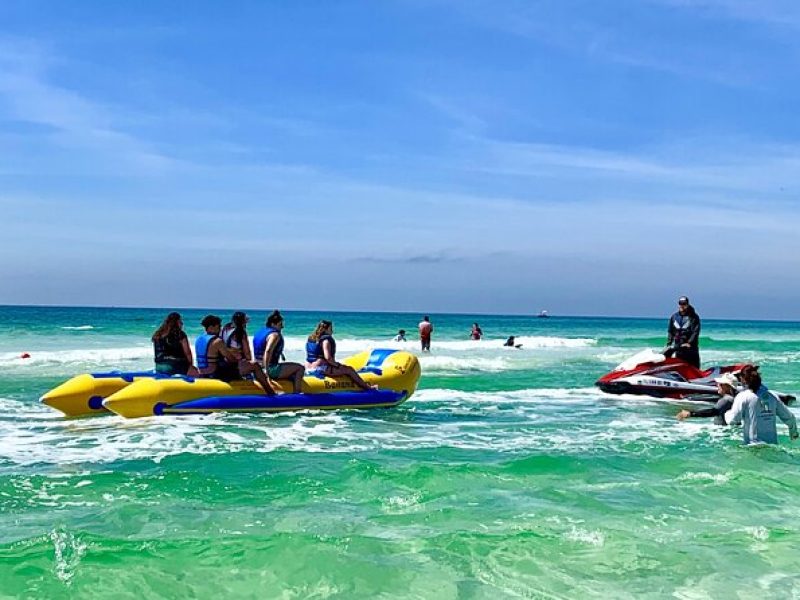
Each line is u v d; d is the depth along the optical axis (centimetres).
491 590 439
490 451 852
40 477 683
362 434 959
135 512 571
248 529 534
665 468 769
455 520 565
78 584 425
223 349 1096
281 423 1027
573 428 1032
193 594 422
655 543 523
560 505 614
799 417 1173
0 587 416
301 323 6188
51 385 1464
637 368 1385
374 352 1292
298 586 436
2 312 8088
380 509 593
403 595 429
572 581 455
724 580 461
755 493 671
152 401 1030
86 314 7388
